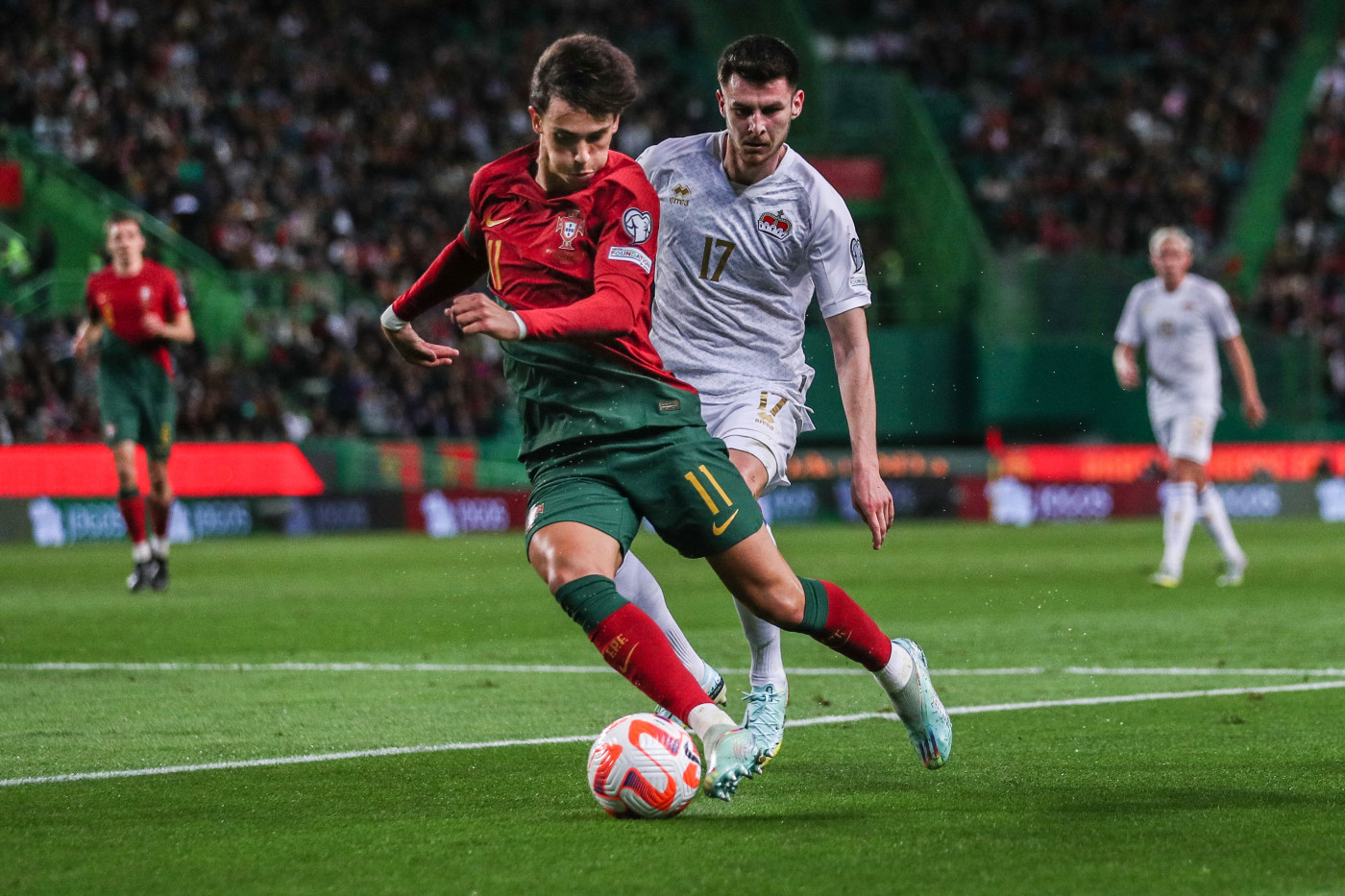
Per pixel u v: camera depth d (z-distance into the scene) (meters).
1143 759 17.03
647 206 14.98
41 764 16.97
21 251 86.38
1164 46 119.25
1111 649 28.55
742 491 14.91
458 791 15.40
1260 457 91.00
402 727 19.59
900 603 39.25
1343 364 103.94
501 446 87.69
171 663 26.91
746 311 18.53
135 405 42.00
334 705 21.58
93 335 41.50
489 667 26.05
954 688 23.30
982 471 90.06
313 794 15.26
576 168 14.59
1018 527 81.50
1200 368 42.72
